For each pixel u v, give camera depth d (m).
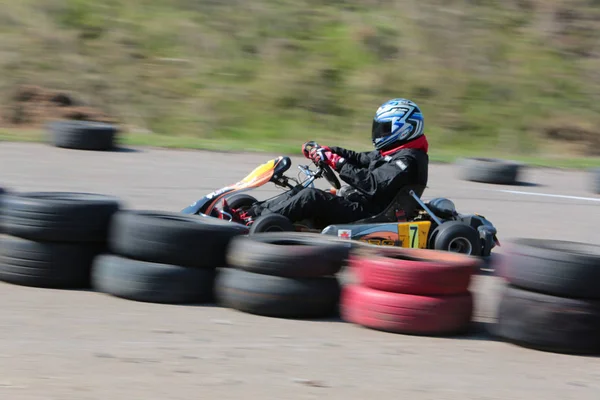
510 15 79.25
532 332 14.41
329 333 14.79
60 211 16.59
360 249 16.31
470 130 63.69
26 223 16.62
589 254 14.70
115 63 66.25
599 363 14.06
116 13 72.44
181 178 37.22
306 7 76.81
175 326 14.53
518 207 35.72
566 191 42.50
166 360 12.60
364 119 63.34
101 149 45.66
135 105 61.72
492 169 43.59
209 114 61.56
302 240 16.59
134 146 48.53
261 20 73.94
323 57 70.12
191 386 11.50
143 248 16.20
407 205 22.19
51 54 65.31
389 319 14.99
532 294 14.54
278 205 21.17
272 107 63.62
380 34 73.31
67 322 14.37
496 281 21.08
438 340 14.84
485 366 13.41
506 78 70.50
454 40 73.75
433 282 14.98
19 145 44.81
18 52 64.44
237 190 21.69
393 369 12.88
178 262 16.28
